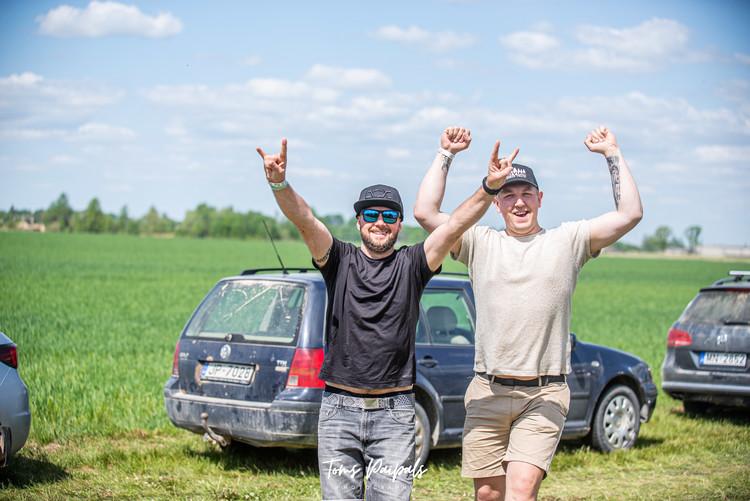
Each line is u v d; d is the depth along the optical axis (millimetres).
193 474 6926
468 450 4652
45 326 18797
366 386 4105
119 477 6727
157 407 9391
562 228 4512
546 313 4391
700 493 6754
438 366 7289
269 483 6703
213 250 100875
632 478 7371
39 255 72938
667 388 10391
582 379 8250
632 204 4332
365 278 4172
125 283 40500
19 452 7352
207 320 7312
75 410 8938
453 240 4156
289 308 6852
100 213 172000
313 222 4086
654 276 78625
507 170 3900
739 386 9727
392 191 4266
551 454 4406
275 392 6570
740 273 10555
